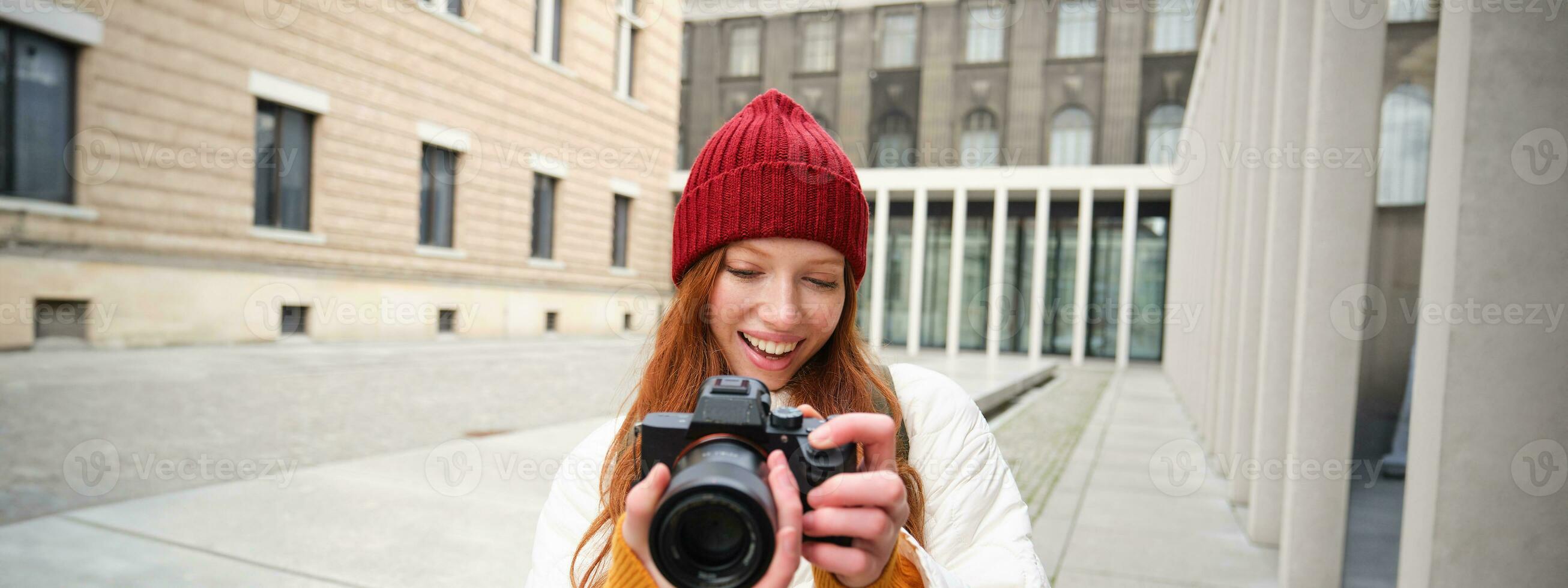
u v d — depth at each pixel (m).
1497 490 1.72
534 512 3.78
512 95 15.55
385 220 13.22
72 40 9.63
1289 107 3.90
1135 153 20.31
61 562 2.92
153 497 3.79
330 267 12.38
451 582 2.91
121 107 10.05
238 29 11.09
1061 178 18.66
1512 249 1.70
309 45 11.97
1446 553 1.76
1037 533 4.00
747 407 0.80
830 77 22.41
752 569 0.66
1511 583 1.72
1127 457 6.30
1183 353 10.51
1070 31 20.88
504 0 15.23
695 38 23.11
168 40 10.41
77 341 9.61
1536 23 1.66
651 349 1.27
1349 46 3.04
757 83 22.75
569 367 10.80
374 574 2.95
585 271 17.62
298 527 3.44
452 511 3.76
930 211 21.33
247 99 11.24
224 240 11.03
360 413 6.38
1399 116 3.28
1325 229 3.05
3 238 8.91
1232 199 5.67
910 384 1.11
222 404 6.39
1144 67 20.34
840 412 1.04
